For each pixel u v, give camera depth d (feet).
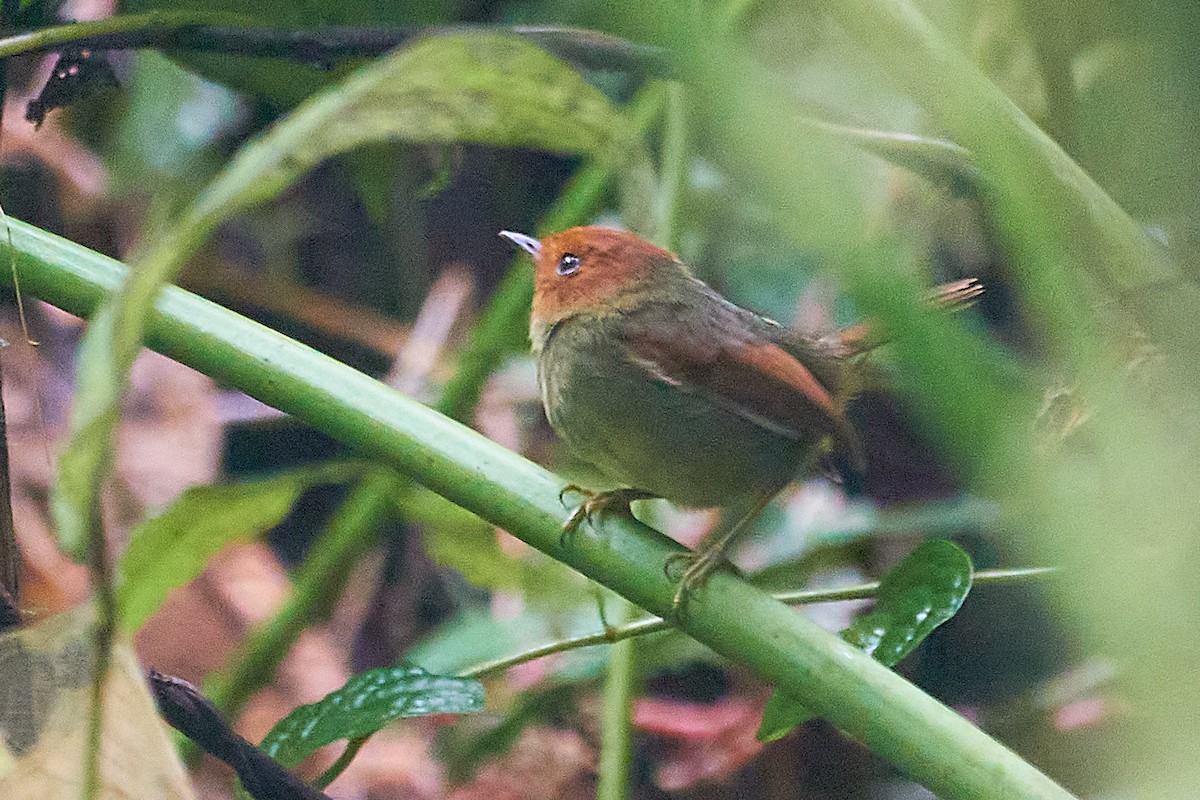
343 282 12.73
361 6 11.61
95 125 12.20
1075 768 11.85
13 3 11.48
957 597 11.32
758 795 12.09
